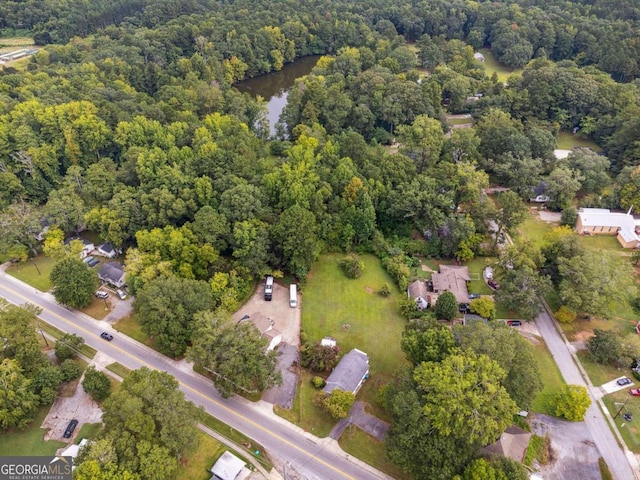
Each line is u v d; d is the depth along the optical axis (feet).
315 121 511.81
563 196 395.75
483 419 194.70
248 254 313.53
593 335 291.17
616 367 270.87
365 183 370.53
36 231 350.02
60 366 254.27
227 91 560.61
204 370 265.75
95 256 353.31
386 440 211.00
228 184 356.38
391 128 531.91
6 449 224.74
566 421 242.58
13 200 376.48
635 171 389.80
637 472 220.43
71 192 362.94
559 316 297.53
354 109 515.09
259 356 240.12
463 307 307.37
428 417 198.49
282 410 244.83
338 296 320.09
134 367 266.98
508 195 348.38
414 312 302.66
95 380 240.73
